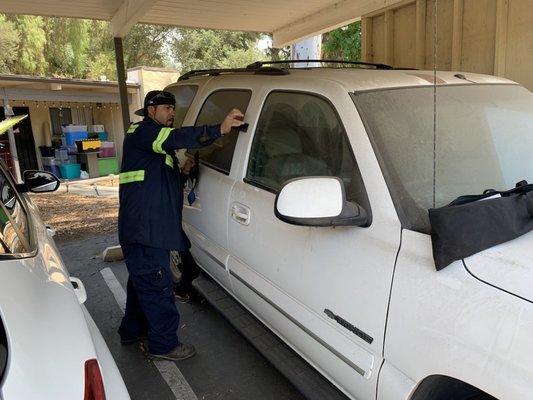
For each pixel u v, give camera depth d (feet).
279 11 24.36
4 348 4.92
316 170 8.14
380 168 6.82
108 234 24.49
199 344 12.23
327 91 8.16
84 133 55.01
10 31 65.82
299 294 7.98
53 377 4.88
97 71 80.12
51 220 29.89
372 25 21.25
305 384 8.15
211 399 10.13
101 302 15.34
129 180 10.39
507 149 7.72
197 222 12.17
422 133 7.43
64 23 73.72
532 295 4.89
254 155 10.05
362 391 6.73
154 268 10.52
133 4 19.30
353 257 6.80
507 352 4.82
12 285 5.82
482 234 5.55
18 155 54.44
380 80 8.31
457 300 5.38
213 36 91.40
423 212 6.50
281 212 6.38
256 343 9.71
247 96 10.77
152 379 10.86
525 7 14.88
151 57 91.76
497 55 15.71
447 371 5.35
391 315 6.09
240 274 9.96
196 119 12.91
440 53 17.98
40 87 46.01
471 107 8.17
